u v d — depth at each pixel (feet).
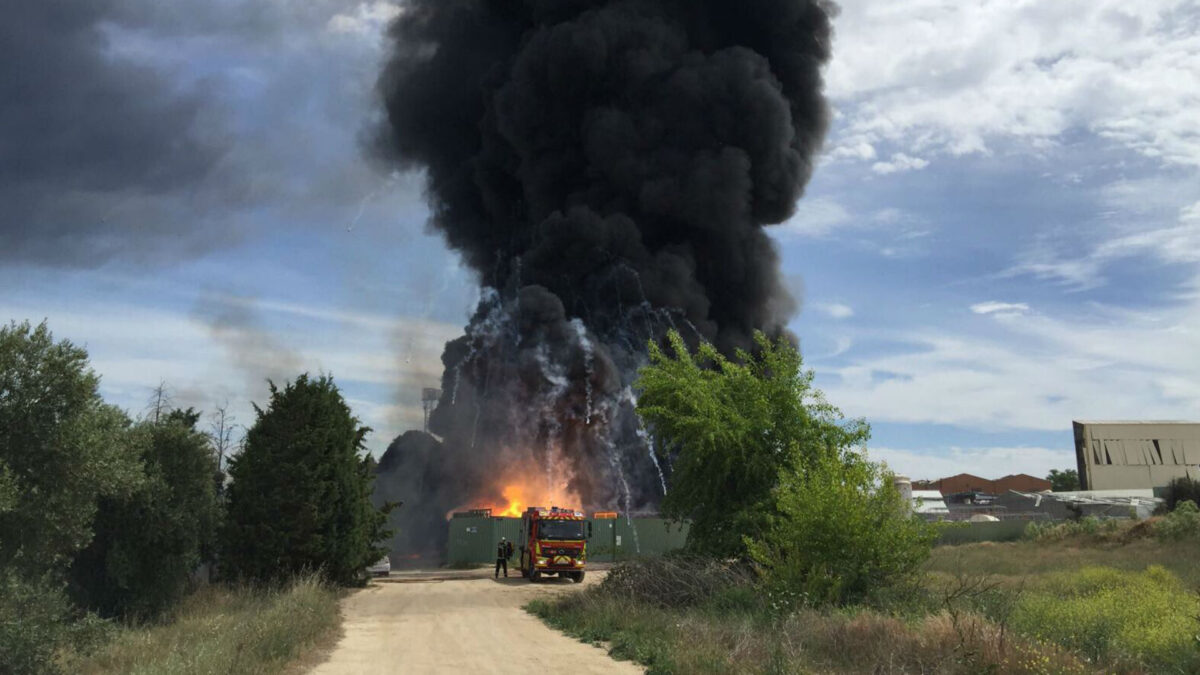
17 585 43.32
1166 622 46.29
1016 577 93.25
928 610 54.54
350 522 110.32
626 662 49.90
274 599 79.71
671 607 68.23
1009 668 39.83
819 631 48.96
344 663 49.75
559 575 135.13
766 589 64.28
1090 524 171.53
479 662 50.26
